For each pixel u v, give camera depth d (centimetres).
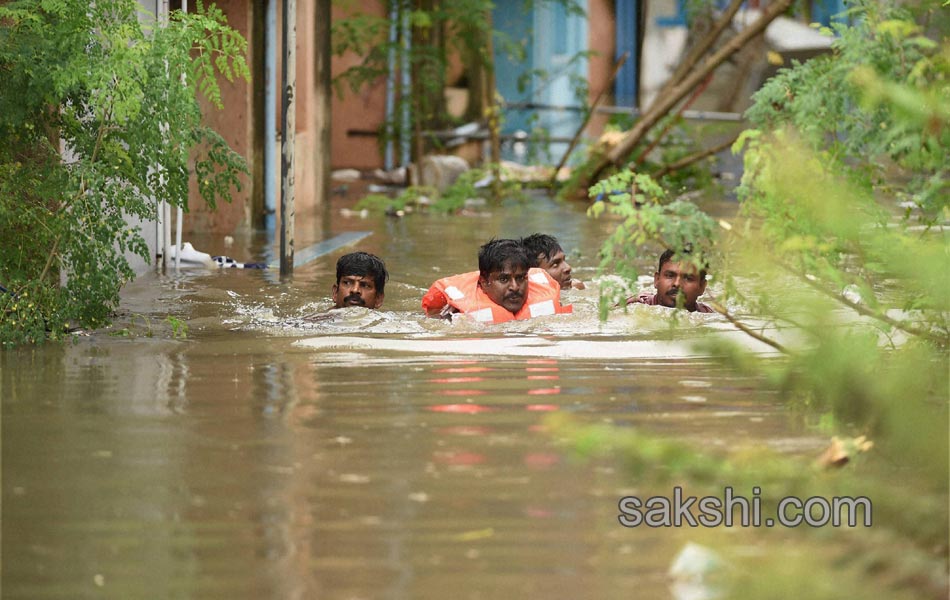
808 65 1708
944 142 1418
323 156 5131
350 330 1992
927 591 934
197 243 3506
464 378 1611
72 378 1623
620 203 1482
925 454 1149
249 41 3875
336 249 3366
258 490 1143
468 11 5919
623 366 1686
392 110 6556
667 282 2117
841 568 973
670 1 7525
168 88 2012
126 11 2000
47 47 1947
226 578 949
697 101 7150
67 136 2047
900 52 1571
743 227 1529
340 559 985
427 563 979
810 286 1511
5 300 1895
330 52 5238
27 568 968
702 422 1369
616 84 7606
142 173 2069
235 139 3869
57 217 1958
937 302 1400
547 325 2019
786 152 1471
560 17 7594
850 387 1245
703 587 940
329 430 1348
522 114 7600
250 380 1608
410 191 5025
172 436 1324
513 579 950
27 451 1270
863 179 1580
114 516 1077
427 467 1209
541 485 1156
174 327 1980
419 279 2717
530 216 4531
